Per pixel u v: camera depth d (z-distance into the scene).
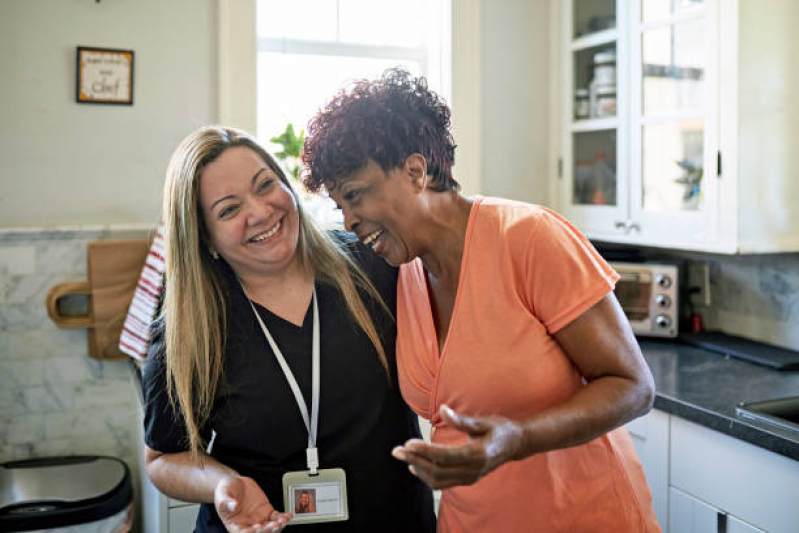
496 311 1.18
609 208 2.81
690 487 2.04
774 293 2.57
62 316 2.65
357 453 1.40
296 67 3.03
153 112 2.71
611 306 1.15
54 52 2.59
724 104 2.29
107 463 2.62
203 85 2.76
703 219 2.40
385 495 1.41
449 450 0.92
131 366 2.70
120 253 2.62
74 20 2.60
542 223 1.18
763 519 1.83
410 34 3.21
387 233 1.21
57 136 2.62
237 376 1.39
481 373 1.20
